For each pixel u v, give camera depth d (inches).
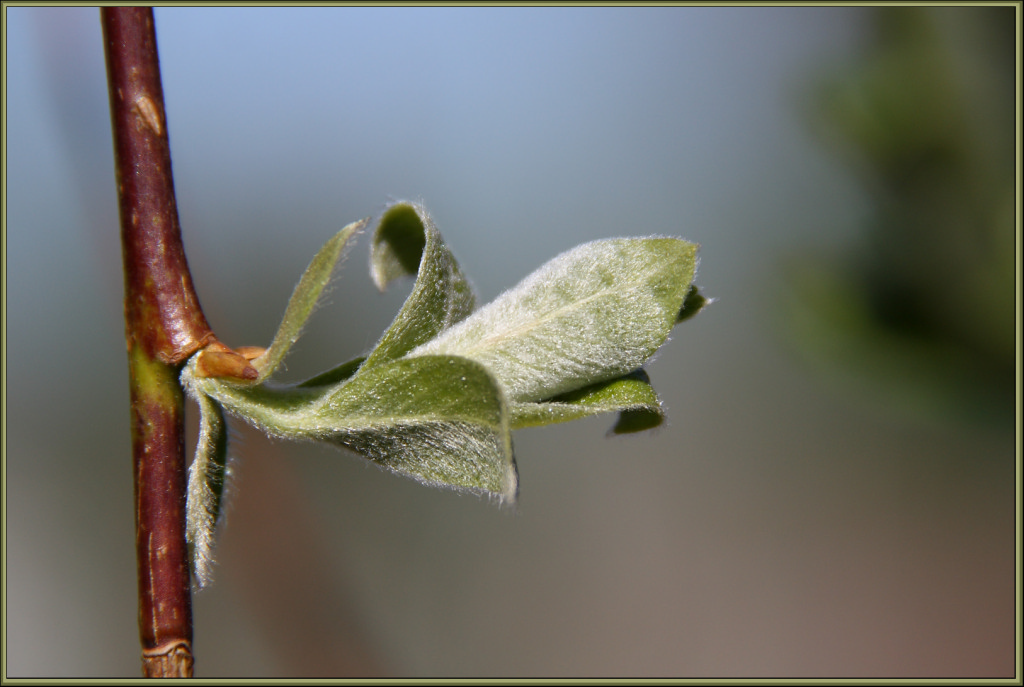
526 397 8.5
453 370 8.3
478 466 8.4
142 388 8.5
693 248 8.5
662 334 8.4
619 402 8.5
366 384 8.3
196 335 8.5
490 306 8.5
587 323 8.5
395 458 8.4
